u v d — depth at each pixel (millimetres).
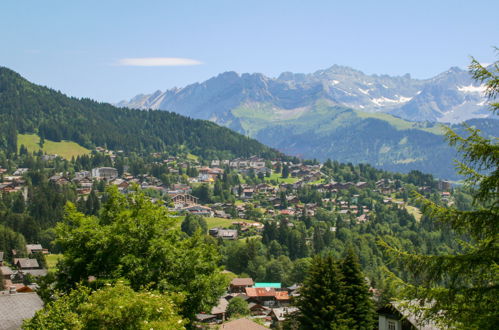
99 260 36250
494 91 19984
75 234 37250
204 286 37531
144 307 24859
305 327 55906
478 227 19578
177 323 26047
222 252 191625
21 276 142750
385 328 48781
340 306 55375
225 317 127062
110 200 42438
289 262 179125
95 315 24312
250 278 160375
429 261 20312
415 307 21578
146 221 38156
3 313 43125
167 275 37562
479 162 20031
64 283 36906
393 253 21781
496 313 19016
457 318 20000
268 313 133000
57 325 29516
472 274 19562
